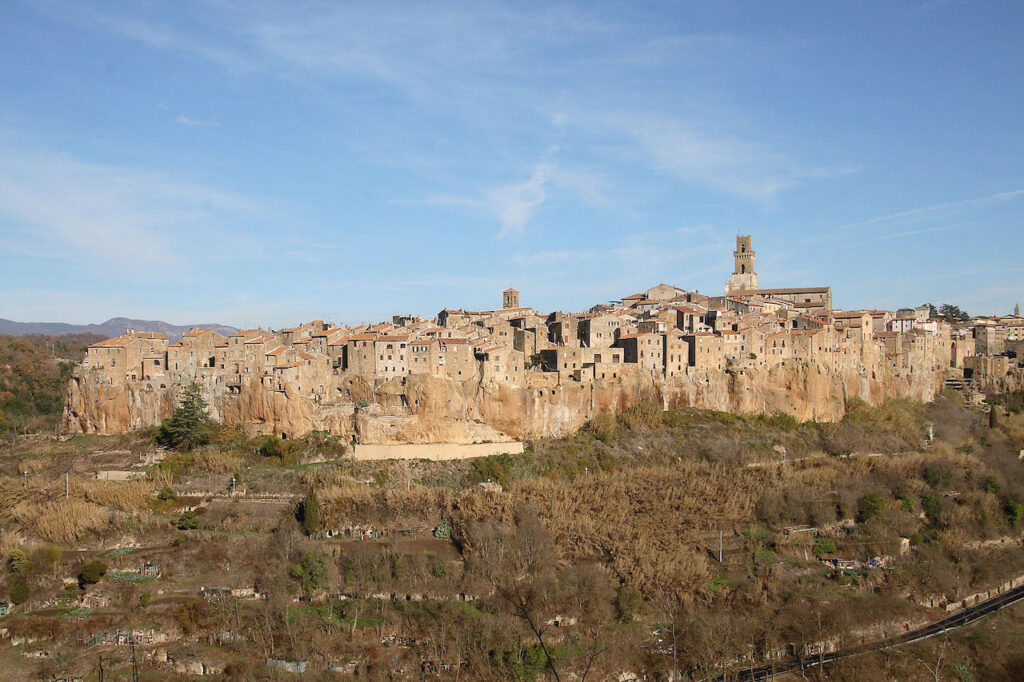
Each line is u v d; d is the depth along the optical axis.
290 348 187.12
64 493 156.12
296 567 137.12
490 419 184.62
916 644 140.00
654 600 141.12
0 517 149.62
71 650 120.88
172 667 117.69
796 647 136.50
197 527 148.88
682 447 193.62
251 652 120.75
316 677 115.00
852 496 181.62
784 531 170.25
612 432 192.12
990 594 166.25
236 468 165.38
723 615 138.38
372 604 133.88
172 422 175.00
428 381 180.62
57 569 137.00
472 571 140.12
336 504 153.25
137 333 195.88
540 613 132.62
